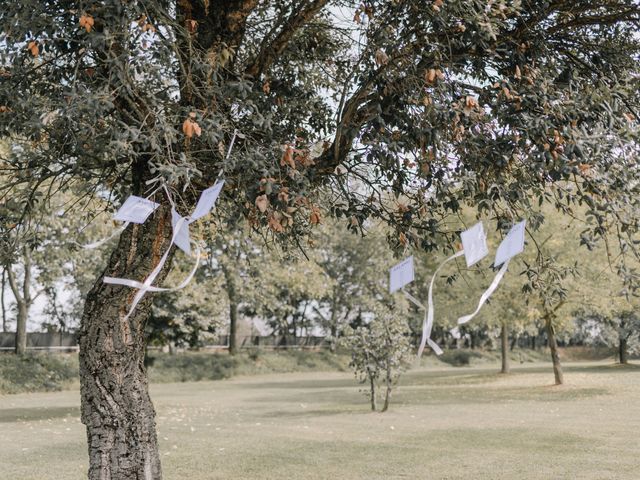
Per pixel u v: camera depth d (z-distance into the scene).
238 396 23.02
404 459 9.84
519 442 11.36
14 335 31.11
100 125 4.78
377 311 17.25
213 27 5.48
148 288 3.33
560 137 4.60
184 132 4.26
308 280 32.88
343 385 28.70
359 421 14.75
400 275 3.23
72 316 33.78
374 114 4.80
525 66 5.06
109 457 5.24
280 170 4.59
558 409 17.00
